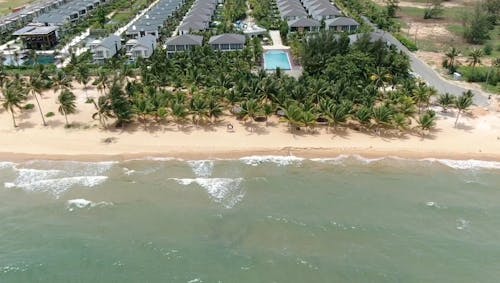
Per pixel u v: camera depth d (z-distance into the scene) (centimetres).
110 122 9044
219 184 7244
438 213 6556
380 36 12125
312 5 16312
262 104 8650
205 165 7756
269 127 8894
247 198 6906
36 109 9638
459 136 8550
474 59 11081
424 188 7156
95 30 14575
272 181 7325
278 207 6688
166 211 6619
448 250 5828
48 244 5984
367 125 8669
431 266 5566
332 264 5572
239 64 10375
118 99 8556
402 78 9931
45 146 8312
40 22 14662
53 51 13062
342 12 16662
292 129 8825
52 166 7744
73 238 6081
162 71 10144
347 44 11056
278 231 6166
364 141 8425
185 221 6406
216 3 17800
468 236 6097
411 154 8025
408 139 8481
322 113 8400
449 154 8019
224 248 5869
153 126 8925
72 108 8788
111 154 8050
